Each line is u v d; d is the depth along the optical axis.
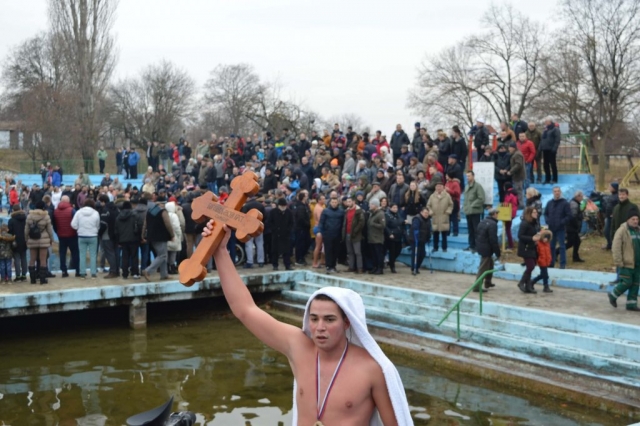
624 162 36.38
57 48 49.19
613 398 9.73
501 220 17.55
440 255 17.84
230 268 3.31
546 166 21.05
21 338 14.45
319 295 2.96
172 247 16.48
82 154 45.16
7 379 11.52
